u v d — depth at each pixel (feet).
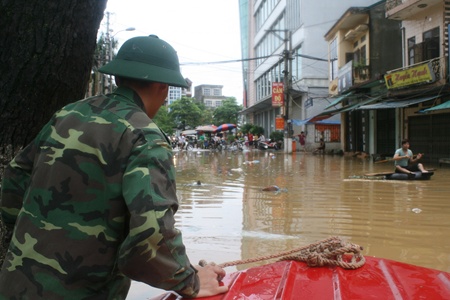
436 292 5.84
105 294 4.87
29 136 6.59
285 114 88.94
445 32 46.21
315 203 24.12
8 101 6.30
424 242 15.57
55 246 4.61
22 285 4.61
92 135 4.71
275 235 16.62
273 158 70.08
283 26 116.06
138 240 4.40
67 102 6.88
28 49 6.19
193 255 14.02
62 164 4.69
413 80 49.21
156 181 4.60
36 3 6.12
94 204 4.65
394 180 34.71
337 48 78.38
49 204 4.67
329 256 6.95
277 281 6.32
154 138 4.79
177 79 5.35
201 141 128.57
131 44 5.40
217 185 33.24
